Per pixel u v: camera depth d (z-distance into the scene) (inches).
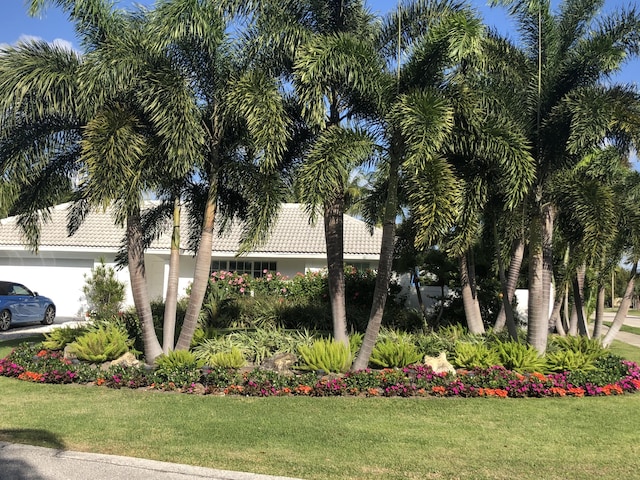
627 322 1413.6
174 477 190.9
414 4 399.2
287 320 616.7
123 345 403.5
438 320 674.2
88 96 342.0
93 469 197.2
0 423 257.3
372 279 715.4
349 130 329.4
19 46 350.6
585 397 333.1
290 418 271.3
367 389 325.7
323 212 415.8
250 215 391.2
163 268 970.1
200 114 367.9
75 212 465.7
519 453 224.7
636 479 197.3
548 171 413.4
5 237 898.1
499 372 349.7
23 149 369.7
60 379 349.7
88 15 366.9
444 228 317.4
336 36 346.9
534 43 433.1
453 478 195.6
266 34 369.7
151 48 346.6
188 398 311.6
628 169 539.5
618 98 380.2
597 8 426.9
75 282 895.1
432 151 307.4
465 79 372.8
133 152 331.0
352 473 198.8
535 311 411.8
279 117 343.6
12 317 696.4
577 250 397.1
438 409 295.0
